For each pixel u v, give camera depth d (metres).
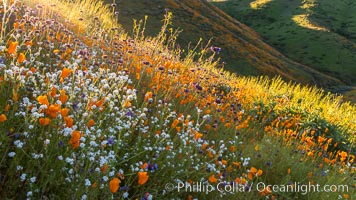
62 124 3.07
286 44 107.12
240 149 6.10
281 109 11.73
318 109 13.97
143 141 4.10
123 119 4.37
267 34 115.81
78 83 3.99
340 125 12.98
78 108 3.50
